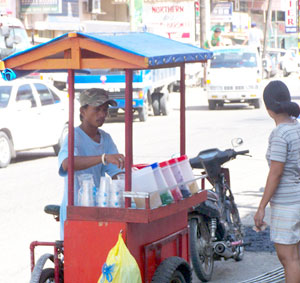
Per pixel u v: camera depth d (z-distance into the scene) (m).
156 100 28.09
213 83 29.88
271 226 5.87
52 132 17.38
